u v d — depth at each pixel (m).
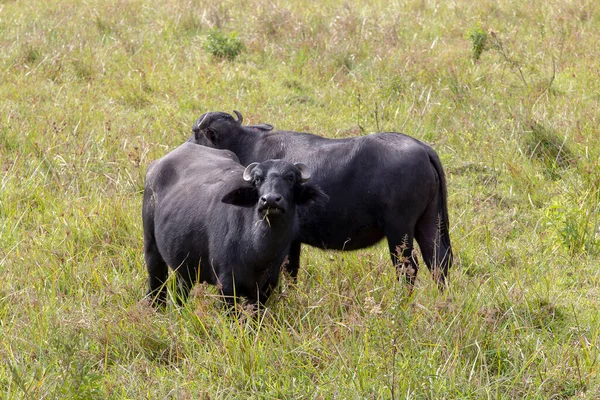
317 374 18.75
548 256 26.28
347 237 23.45
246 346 19.16
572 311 22.56
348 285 23.09
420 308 20.66
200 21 52.44
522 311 22.16
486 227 27.25
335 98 41.25
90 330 20.30
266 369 18.94
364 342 19.39
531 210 29.94
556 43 46.94
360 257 24.92
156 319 21.17
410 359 18.55
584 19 51.97
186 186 22.33
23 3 55.31
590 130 34.50
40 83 41.09
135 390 18.25
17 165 31.70
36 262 24.42
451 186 31.88
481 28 45.97
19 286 23.36
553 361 19.30
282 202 18.75
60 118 36.31
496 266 25.73
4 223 27.30
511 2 54.66
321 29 50.56
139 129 36.19
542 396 18.23
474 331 20.03
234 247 20.36
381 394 17.56
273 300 22.11
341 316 21.55
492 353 19.62
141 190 30.61
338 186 22.92
